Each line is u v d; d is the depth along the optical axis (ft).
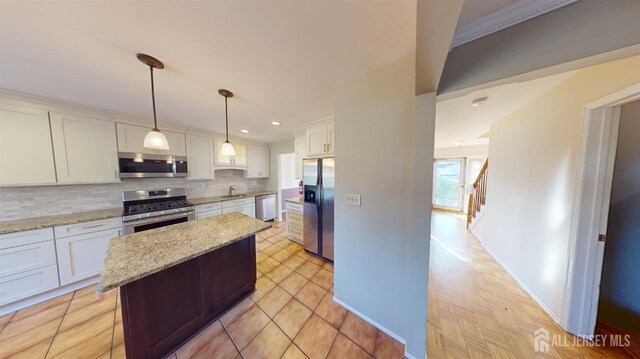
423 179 4.08
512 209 8.00
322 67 4.77
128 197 9.04
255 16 3.21
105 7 2.99
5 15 3.05
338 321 5.49
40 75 5.05
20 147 6.26
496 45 3.59
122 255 4.16
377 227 5.09
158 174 9.43
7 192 6.59
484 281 7.48
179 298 4.72
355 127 5.34
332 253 8.79
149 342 4.21
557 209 5.53
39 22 3.25
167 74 5.04
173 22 3.33
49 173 6.74
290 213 11.38
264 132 11.96
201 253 4.40
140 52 4.15
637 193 5.17
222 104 7.18
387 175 4.82
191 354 4.52
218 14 3.17
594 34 2.88
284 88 5.85
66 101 6.86
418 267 4.26
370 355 4.51
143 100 6.78
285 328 5.25
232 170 13.93
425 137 4.00
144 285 4.12
